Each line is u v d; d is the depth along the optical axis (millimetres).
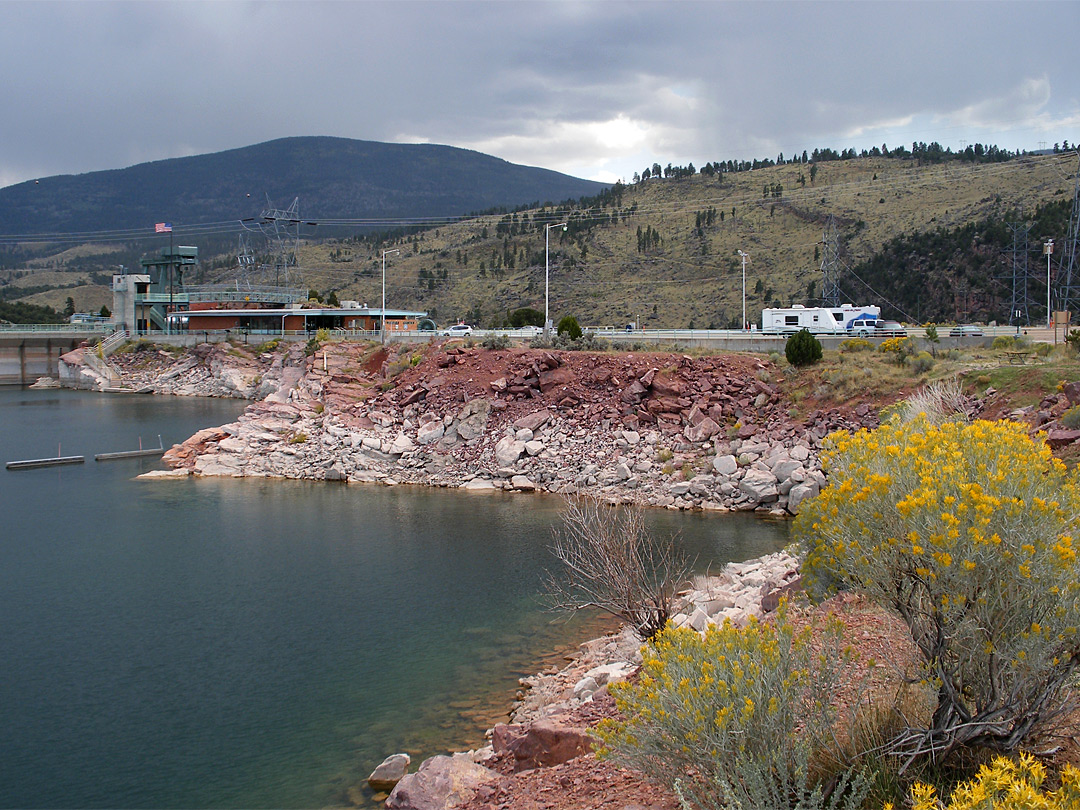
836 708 8086
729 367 41531
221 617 22297
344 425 46656
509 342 52438
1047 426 24078
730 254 133875
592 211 183000
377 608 22578
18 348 108625
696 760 7246
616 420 40344
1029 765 5621
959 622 7160
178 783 14008
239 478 43531
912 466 7848
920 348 44594
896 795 7121
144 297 110500
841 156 195750
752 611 16234
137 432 61375
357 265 192000
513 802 9930
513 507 34875
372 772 13930
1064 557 6801
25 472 46125
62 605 23625
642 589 15625
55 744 15555
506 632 20406
